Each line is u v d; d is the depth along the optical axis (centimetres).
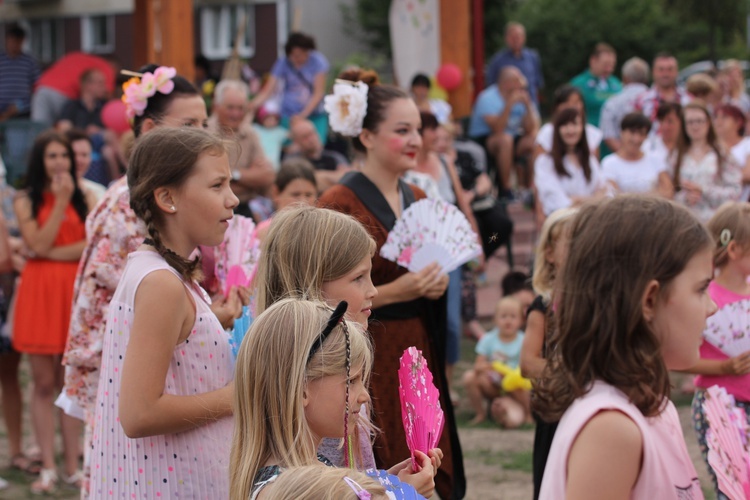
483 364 831
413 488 282
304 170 711
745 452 337
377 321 447
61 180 681
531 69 1617
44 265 688
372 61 2891
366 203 484
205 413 338
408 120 487
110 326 347
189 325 342
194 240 351
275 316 279
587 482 254
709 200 957
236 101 920
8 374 741
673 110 1007
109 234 450
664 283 265
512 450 755
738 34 3319
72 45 3309
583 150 945
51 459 699
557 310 279
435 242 474
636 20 3422
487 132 1423
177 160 343
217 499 343
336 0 3025
